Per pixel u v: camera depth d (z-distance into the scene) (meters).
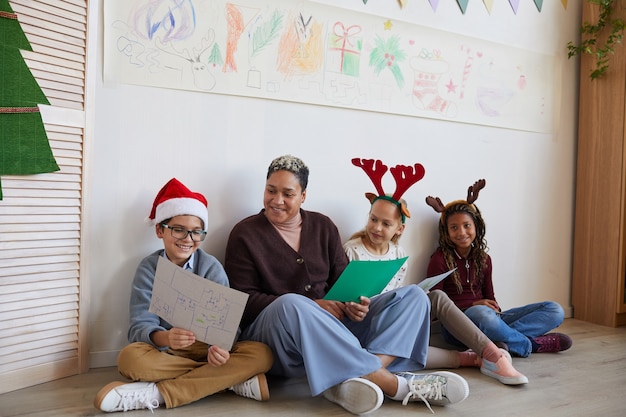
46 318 1.48
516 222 2.46
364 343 1.60
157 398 1.33
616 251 2.41
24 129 1.40
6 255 1.39
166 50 1.69
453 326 1.71
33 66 1.42
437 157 2.24
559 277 2.60
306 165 1.87
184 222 1.51
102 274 1.63
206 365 1.38
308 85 1.93
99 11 1.59
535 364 1.81
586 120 2.55
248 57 1.82
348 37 2.00
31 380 1.45
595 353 1.96
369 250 1.90
